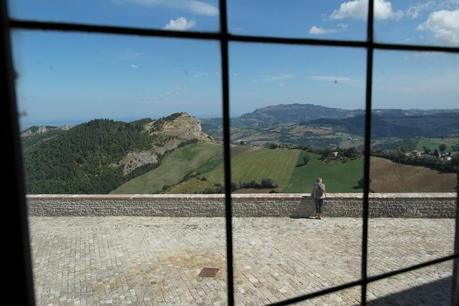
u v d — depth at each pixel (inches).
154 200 475.5
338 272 298.5
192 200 470.3
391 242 365.7
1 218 40.9
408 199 441.1
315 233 396.2
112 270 316.2
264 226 424.5
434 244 358.9
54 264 332.5
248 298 258.7
